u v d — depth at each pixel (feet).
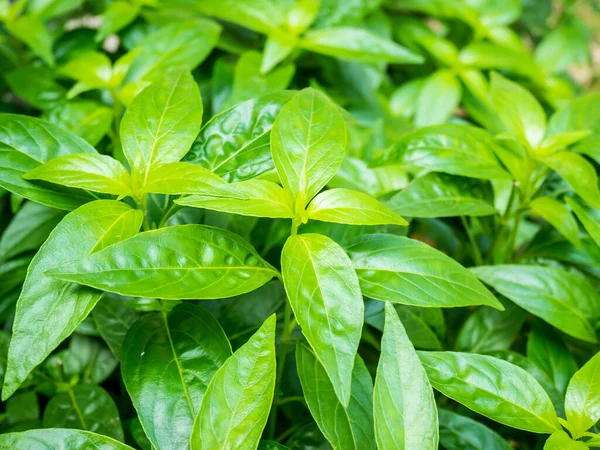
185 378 1.04
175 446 1.00
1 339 1.29
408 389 0.97
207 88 1.67
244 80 1.54
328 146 1.07
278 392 1.18
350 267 0.99
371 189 1.40
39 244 1.40
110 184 1.06
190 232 1.03
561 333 1.31
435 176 1.29
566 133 1.29
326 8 1.72
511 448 1.12
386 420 0.96
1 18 1.57
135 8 1.65
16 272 1.41
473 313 1.30
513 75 1.96
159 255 1.00
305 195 1.05
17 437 0.98
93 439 0.99
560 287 1.21
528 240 1.47
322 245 1.02
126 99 1.39
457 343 1.28
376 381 0.97
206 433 0.95
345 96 1.79
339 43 1.58
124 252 0.99
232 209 1.01
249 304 1.24
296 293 0.97
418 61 1.57
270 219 1.37
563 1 2.42
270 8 1.61
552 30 2.29
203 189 1.02
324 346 0.94
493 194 1.33
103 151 1.49
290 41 1.56
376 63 1.79
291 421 1.27
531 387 1.04
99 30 1.64
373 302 1.19
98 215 1.03
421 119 1.70
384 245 1.08
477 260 1.38
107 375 1.30
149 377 1.03
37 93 1.55
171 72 1.13
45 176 1.03
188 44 1.51
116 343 1.22
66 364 1.30
